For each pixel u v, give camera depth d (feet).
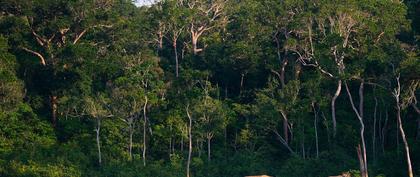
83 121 232.53
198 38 280.72
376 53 195.42
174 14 262.47
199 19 271.90
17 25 225.97
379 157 216.95
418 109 199.21
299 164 211.61
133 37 246.47
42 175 188.44
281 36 249.34
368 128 228.43
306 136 227.20
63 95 230.27
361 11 218.38
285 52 241.35
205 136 219.41
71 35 238.07
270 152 229.66
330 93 228.84
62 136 228.63
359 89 217.77
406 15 237.25
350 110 236.22
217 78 263.90
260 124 228.43
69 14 233.14
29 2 227.81
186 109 212.23
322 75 222.28
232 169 213.87
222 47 256.93
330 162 212.02
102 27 240.94
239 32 254.06
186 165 212.64
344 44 208.85
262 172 211.00
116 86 211.00
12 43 231.71
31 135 216.74
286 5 240.94
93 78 236.63
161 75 246.06
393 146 224.94
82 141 221.46
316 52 208.33
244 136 227.61
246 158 217.77
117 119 220.23
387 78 196.85
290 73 247.50
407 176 202.59
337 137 216.13
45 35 234.38
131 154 213.66
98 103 208.44
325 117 228.84
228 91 267.18
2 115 213.25
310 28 225.15
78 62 227.40
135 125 222.28
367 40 206.39
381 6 218.59
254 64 247.50
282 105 225.35
